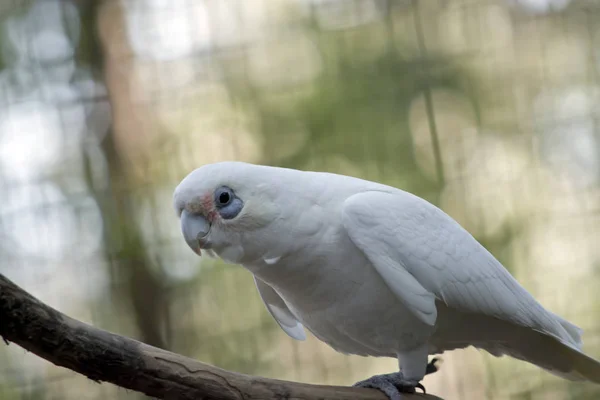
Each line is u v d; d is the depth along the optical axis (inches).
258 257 191.8
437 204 329.4
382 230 191.9
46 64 333.7
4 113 323.3
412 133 338.6
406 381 201.0
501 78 338.6
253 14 347.3
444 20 344.8
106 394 312.7
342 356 316.8
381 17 346.9
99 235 327.9
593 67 334.6
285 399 171.6
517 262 318.7
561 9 338.0
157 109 343.9
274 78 345.4
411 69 343.0
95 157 335.0
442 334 211.5
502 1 341.1
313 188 194.9
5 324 141.9
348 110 341.7
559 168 328.5
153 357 156.9
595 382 217.5
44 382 311.6
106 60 342.0
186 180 193.3
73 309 320.5
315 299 197.5
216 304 327.6
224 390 164.1
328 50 347.3
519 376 315.6
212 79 345.1
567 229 321.1
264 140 341.7
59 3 340.8
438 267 195.9
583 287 314.3
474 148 334.6
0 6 338.0
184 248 331.3
